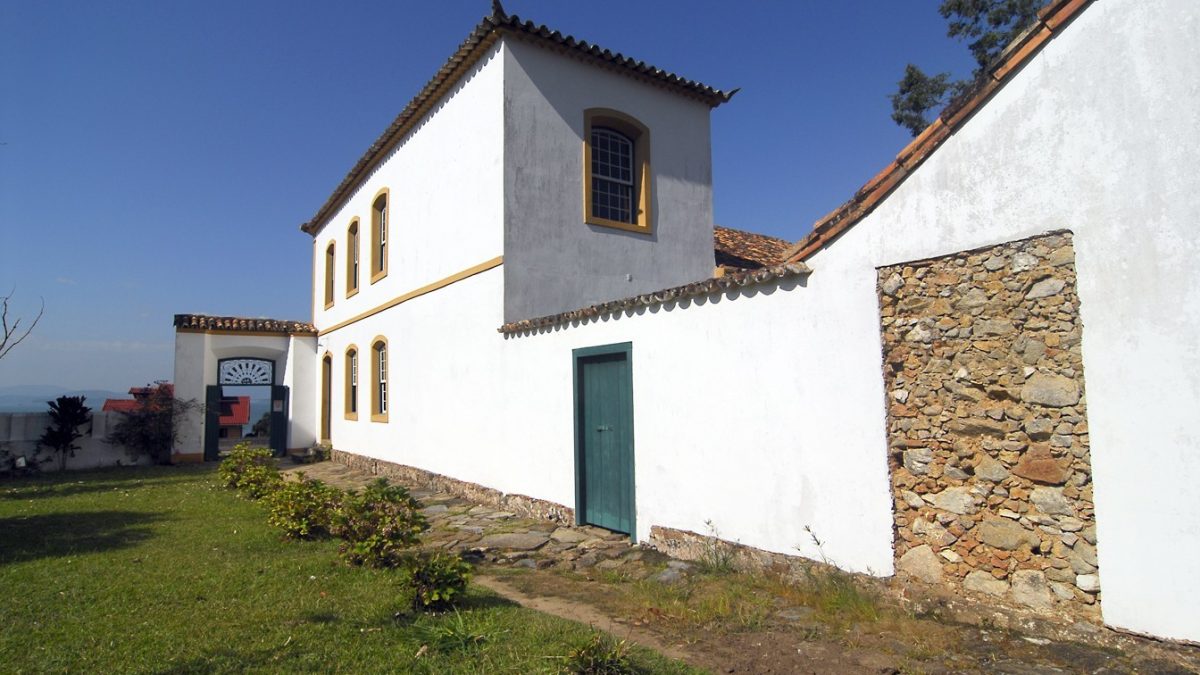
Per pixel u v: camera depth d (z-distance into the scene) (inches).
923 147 198.8
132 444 700.0
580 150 449.7
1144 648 153.6
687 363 275.6
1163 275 154.7
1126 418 159.2
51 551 288.8
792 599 212.5
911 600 193.2
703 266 508.7
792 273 231.1
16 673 158.6
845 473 213.8
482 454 425.1
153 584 232.2
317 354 813.9
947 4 729.0
